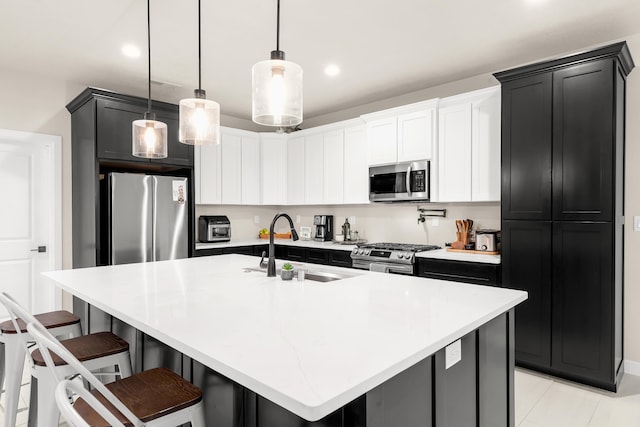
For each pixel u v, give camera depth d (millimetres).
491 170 3371
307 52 3273
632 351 2924
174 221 4156
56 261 3920
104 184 3916
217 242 4918
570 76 2789
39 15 2666
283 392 816
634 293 2908
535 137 2947
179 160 4246
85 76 3840
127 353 1725
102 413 952
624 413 2371
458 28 2850
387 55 3330
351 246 4316
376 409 1007
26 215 3828
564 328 2812
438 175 3742
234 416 1306
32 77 3789
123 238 3791
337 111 5090
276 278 2174
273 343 1108
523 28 2840
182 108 1902
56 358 1569
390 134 4055
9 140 3717
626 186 2934
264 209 5742
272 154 5227
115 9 2588
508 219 3080
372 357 1004
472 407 1464
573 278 2770
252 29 2869
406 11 2609
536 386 2736
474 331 1474
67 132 4012
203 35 2965
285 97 1528
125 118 3828
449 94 4031
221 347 1077
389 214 4570
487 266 3172
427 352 1083
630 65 2834
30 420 1851
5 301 1584
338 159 4633
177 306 1532
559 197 2830
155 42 3090
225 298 1672
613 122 2613
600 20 2717
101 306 1608
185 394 1299
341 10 2602
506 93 3105
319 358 998
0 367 2146
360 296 1704
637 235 2887
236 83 4039
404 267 3648
